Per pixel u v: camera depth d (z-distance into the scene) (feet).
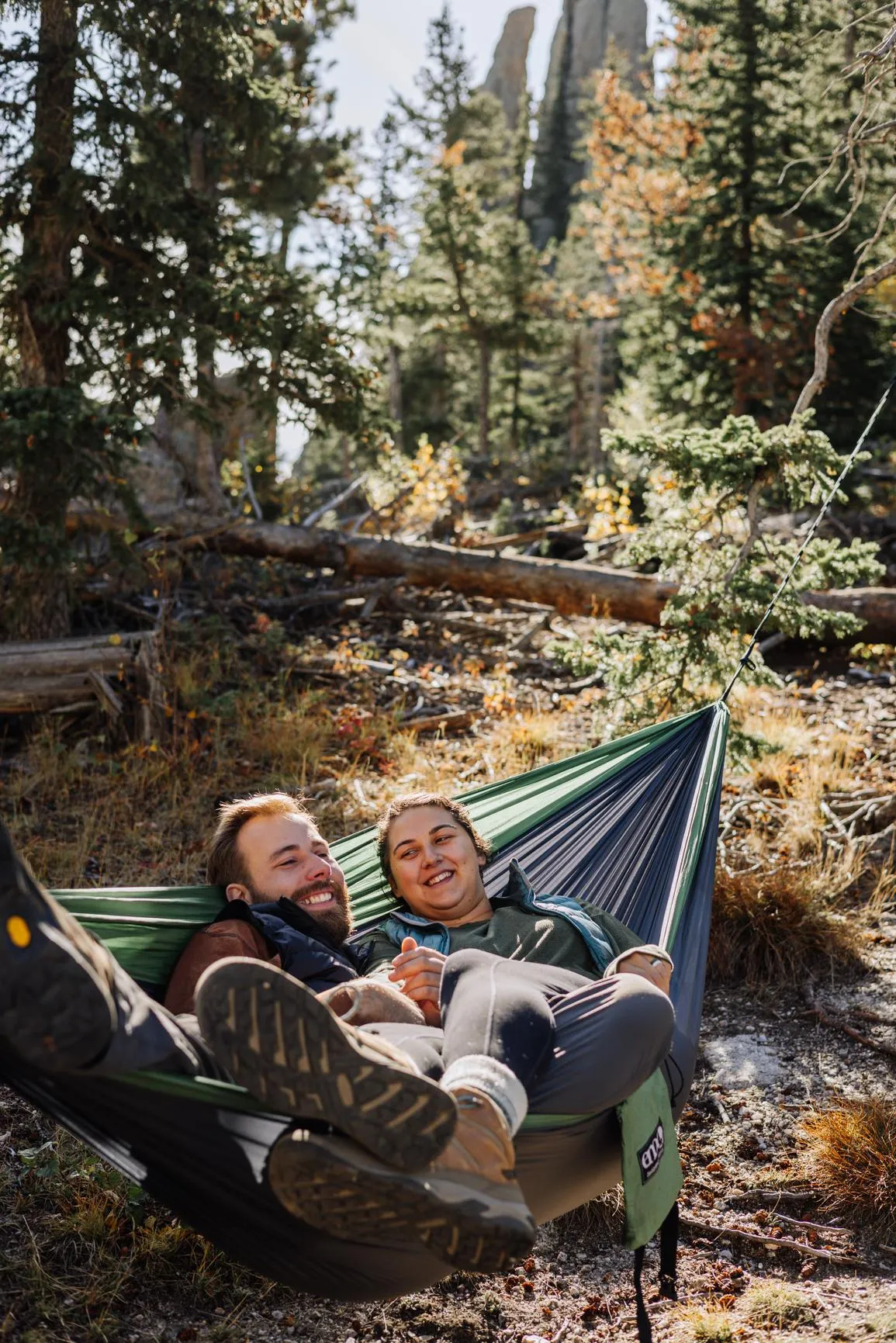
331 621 34.45
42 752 22.88
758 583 19.11
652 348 62.64
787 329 58.34
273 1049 6.29
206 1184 7.52
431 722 25.81
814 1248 10.92
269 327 27.25
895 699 27.89
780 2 35.37
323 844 10.91
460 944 10.18
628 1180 8.16
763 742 19.58
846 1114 12.16
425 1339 9.80
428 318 104.01
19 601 27.37
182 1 24.56
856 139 19.10
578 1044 7.91
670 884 12.14
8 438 24.91
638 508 43.55
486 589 33.55
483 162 115.85
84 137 24.73
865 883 18.54
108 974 6.42
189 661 27.55
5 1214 10.58
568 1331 10.01
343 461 94.12
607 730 20.35
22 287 26.84
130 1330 9.43
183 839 20.02
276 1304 10.08
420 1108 6.35
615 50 97.71
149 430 26.14
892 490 53.78
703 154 58.44
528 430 122.21
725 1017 15.28
